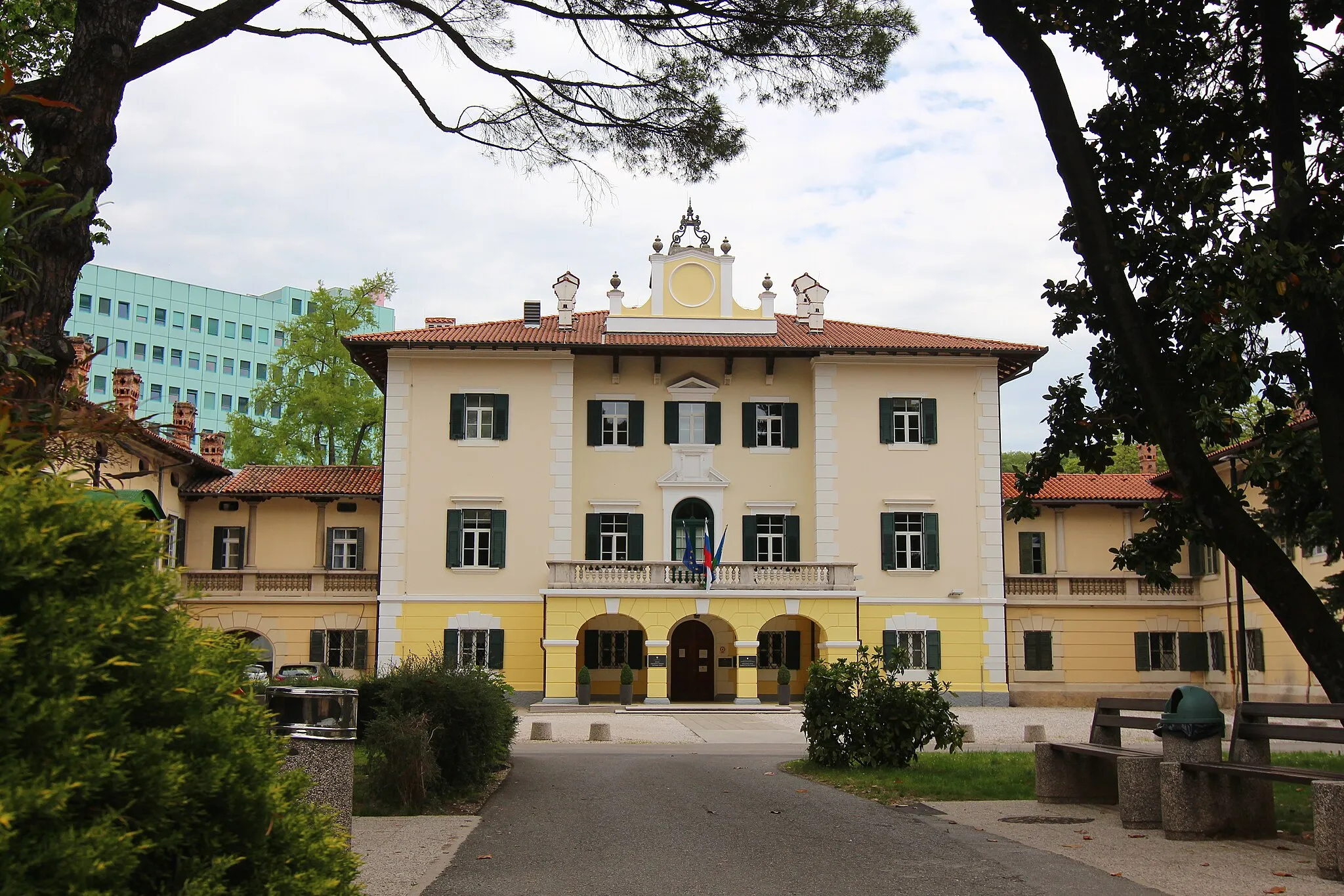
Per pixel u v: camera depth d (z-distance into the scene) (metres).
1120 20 13.63
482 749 13.43
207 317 109.81
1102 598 40.19
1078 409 14.48
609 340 39.09
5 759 3.21
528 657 37.69
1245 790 9.82
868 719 15.90
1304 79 13.59
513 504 38.50
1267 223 12.11
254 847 4.15
